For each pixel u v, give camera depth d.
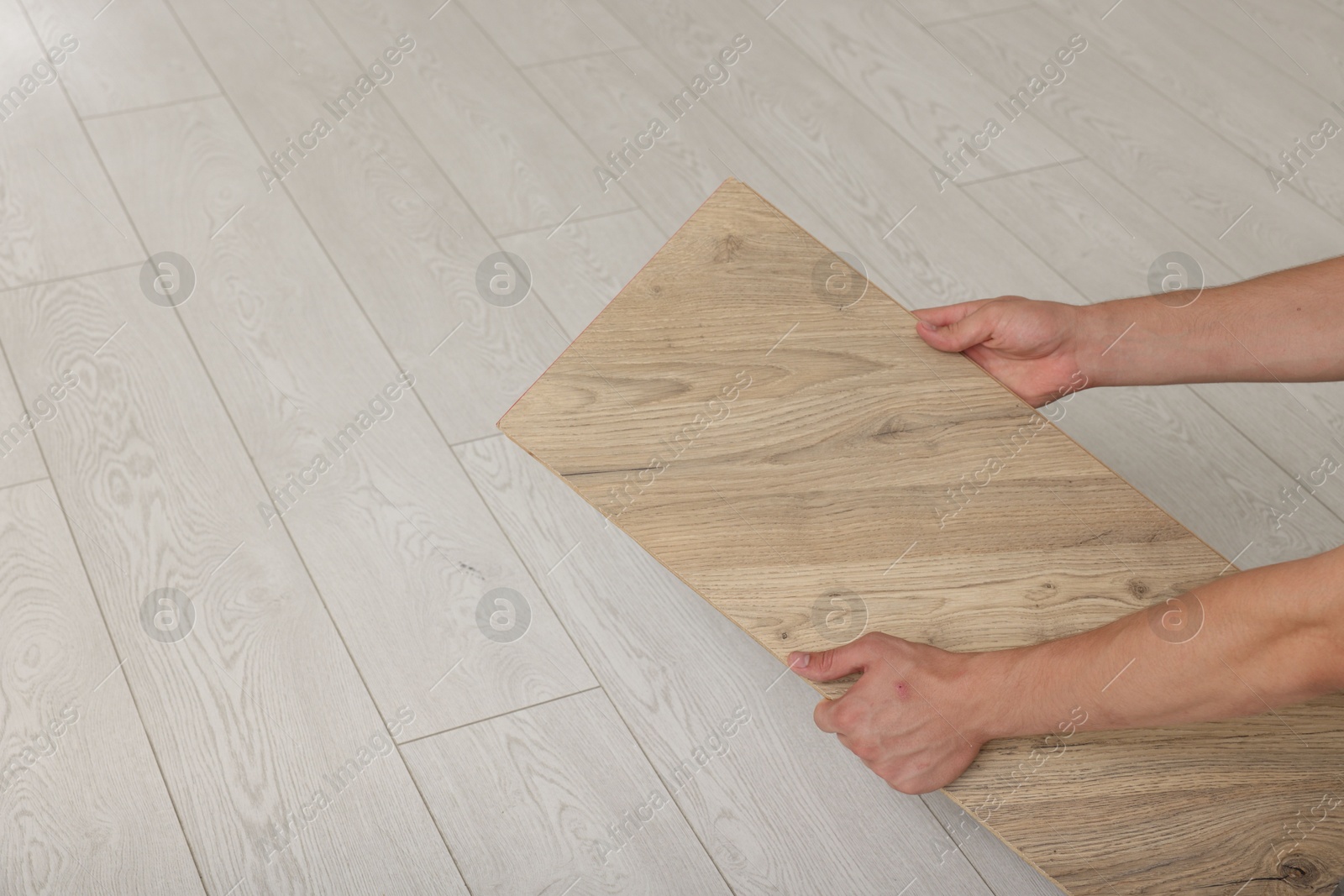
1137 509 0.93
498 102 1.73
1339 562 0.65
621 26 1.89
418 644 1.12
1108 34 1.97
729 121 1.74
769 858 1.00
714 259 1.02
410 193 1.58
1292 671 0.69
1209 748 0.83
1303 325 0.96
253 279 1.45
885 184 1.67
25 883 0.94
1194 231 1.63
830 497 0.91
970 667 0.82
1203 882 0.78
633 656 1.13
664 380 0.95
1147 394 1.41
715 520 0.90
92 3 1.83
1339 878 0.77
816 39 1.91
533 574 1.19
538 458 0.91
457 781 1.03
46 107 1.66
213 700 1.07
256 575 1.16
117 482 1.23
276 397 1.32
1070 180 1.70
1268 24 2.01
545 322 1.44
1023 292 1.53
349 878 0.97
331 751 1.04
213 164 1.59
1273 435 1.38
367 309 1.43
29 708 1.05
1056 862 0.79
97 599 1.13
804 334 0.99
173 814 1.00
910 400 0.97
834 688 0.86
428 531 1.21
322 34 1.82
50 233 1.48
